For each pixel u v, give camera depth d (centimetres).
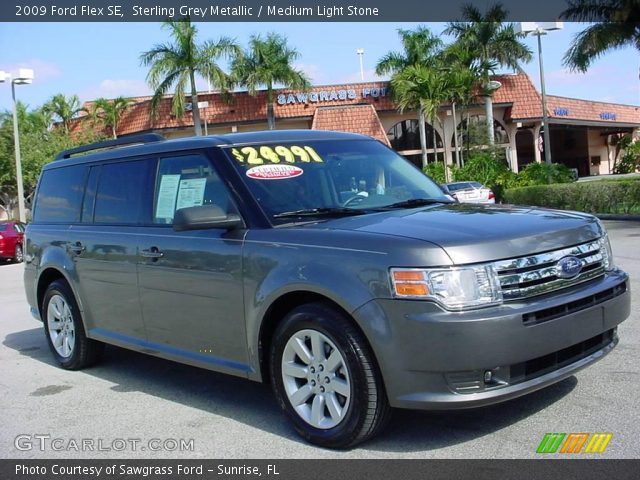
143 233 534
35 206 708
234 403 520
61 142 4178
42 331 874
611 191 2047
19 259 2200
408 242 379
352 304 384
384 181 521
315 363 415
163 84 3625
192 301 488
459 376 365
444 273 365
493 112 4681
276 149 509
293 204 468
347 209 474
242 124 4309
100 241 579
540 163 3228
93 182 620
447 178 3850
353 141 557
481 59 4209
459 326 358
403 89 3956
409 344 368
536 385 380
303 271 410
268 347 452
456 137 4016
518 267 379
